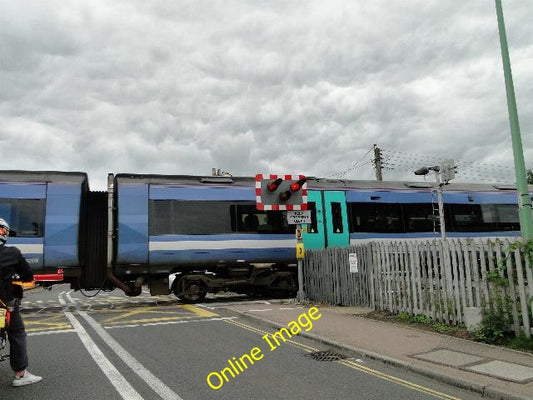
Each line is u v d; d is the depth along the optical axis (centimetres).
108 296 2036
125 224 1397
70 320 1086
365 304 1142
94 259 1439
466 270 809
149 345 777
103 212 1477
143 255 1405
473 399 497
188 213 1476
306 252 1491
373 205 1734
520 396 471
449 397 504
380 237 1712
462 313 824
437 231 1800
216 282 1504
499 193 1947
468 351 672
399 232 1747
